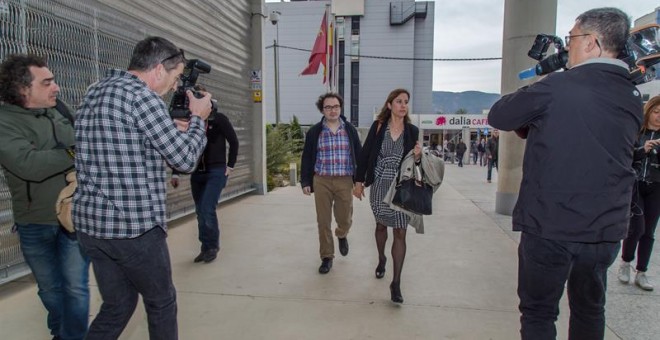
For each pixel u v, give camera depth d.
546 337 2.15
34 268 2.57
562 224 2.02
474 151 28.17
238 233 6.02
